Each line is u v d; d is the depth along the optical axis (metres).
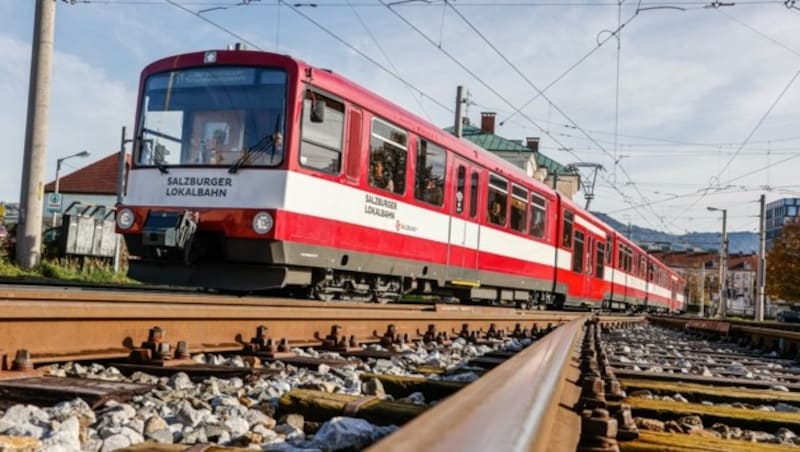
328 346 7.30
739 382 6.70
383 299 12.88
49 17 17.06
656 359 9.92
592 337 8.59
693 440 3.43
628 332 17.95
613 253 27.48
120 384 4.09
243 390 4.57
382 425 3.56
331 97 10.38
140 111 10.75
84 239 24.30
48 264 17.64
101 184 54.75
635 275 33.34
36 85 17.00
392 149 11.79
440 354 8.01
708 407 4.74
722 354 12.09
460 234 14.11
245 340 6.37
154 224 10.16
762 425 4.51
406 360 7.06
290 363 5.98
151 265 10.51
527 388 2.60
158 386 4.57
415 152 12.45
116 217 10.65
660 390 5.93
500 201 15.90
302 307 7.68
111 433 3.15
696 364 9.52
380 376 5.12
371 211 11.27
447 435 1.68
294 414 3.72
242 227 9.74
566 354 4.56
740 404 5.72
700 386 6.25
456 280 14.06
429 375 6.26
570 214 21.02
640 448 3.23
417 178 12.52
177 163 10.31
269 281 9.88
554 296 20.66
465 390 2.33
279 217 9.59
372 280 12.05
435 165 13.13
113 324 5.12
